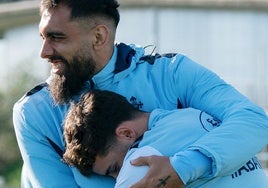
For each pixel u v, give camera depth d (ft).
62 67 13.83
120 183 12.93
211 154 12.93
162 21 64.28
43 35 13.78
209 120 13.75
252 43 64.18
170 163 12.78
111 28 14.08
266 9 64.13
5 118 56.49
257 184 13.89
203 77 14.26
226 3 64.23
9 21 63.62
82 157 13.35
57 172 14.10
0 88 58.85
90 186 13.79
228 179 13.50
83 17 13.74
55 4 13.67
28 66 59.82
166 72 14.38
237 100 13.89
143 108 14.21
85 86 14.12
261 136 13.48
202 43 64.75
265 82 62.08
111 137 13.35
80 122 13.34
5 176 53.36
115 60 14.19
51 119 14.24
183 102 14.33
